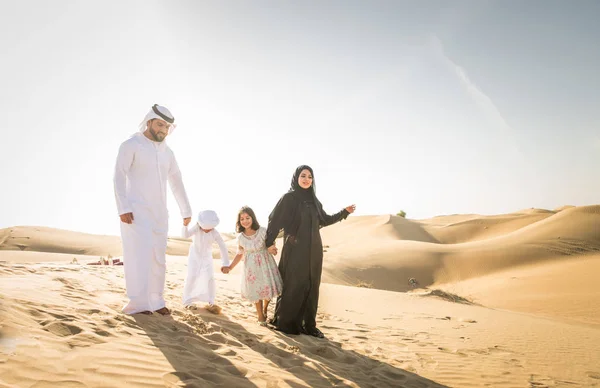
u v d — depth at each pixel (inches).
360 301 490.3
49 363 112.7
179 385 117.5
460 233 3112.7
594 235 1774.1
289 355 178.2
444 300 631.2
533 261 1609.3
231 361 148.8
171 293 301.4
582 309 813.2
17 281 209.8
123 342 142.0
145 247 194.9
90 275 292.8
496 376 196.9
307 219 231.3
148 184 202.5
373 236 2994.6
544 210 3983.8
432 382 178.9
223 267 248.1
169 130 213.2
